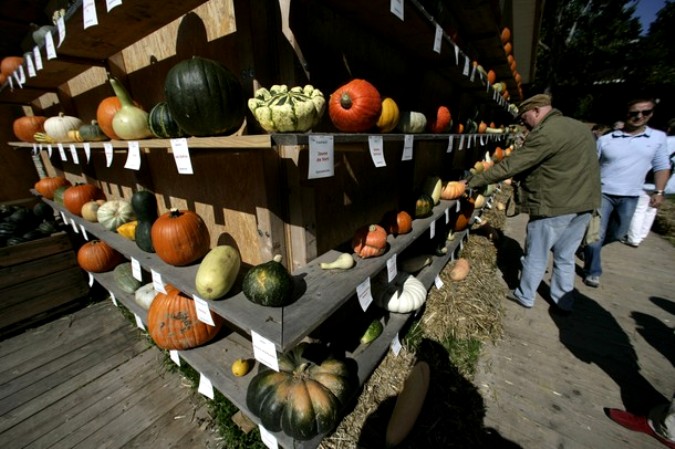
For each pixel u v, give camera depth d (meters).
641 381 2.14
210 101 1.13
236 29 1.21
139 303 2.42
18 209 3.12
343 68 1.65
